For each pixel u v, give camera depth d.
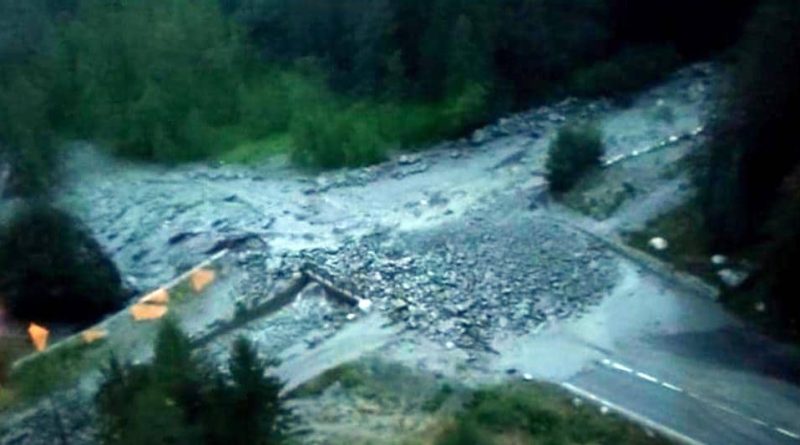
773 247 43.25
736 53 55.84
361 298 46.44
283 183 59.19
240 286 48.47
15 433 40.75
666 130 58.78
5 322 48.16
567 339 43.44
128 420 32.00
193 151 63.53
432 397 40.38
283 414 34.81
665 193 51.62
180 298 48.19
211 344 44.84
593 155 53.91
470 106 62.03
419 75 64.75
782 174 46.38
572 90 64.56
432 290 46.66
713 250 47.38
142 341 45.47
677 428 38.25
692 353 42.25
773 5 46.56
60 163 60.44
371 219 53.78
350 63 66.88
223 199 57.69
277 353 43.53
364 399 40.59
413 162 60.00
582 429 38.50
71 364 44.31
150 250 53.56
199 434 31.91
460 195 55.31
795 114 45.88
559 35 64.50
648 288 46.22
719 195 46.91
